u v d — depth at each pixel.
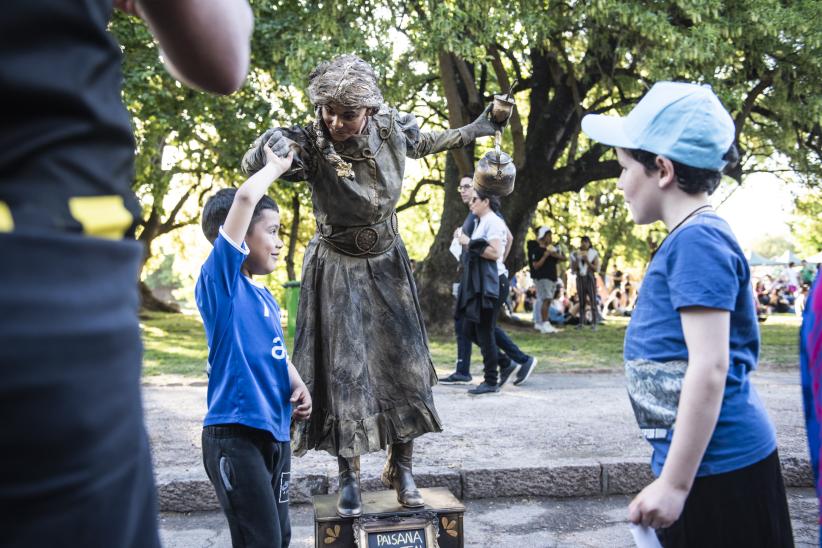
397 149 3.24
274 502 2.70
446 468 4.75
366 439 3.22
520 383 8.07
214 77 1.22
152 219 21.97
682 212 2.07
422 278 14.55
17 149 0.74
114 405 0.79
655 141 2.07
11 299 0.70
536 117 16.03
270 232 2.93
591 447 5.30
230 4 1.19
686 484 1.90
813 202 21.80
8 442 0.70
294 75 11.62
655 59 12.09
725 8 12.67
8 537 0.72
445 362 10.09
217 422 2.70
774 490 1.99
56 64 0.77
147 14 1.12
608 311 26.67
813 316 1.68
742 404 1.98
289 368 2.94
